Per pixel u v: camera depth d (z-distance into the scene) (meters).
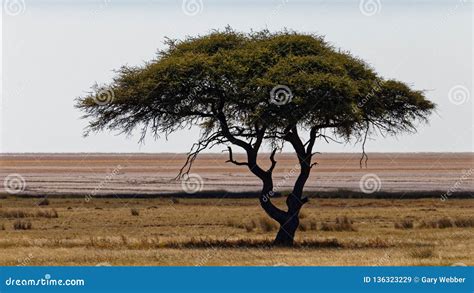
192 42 47.91
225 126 46.38
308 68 44.78
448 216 68.56
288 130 45.94
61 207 78.25
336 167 184.62
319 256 39.53
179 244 45.66
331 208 77.38
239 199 88.81
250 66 45.00
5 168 182.88
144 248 43.53
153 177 140.00
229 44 47.62
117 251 41.72
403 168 179.12
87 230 57.75
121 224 62.31
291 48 46.62
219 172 162.62
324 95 43.81
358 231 56.53
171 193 98.94
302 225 58.12
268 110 43.78
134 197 91.94
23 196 92.88
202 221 64.75
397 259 38.09
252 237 52.22
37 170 171.62
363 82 46.22
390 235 53.12
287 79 43.56
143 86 44.88
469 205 81.00
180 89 45.09
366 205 80.81
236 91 44.66
